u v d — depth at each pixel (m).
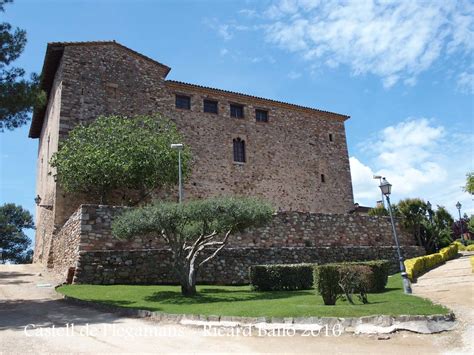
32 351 7.27
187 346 7.75
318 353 7.25
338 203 34.41
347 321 8.81
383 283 14.68
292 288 16.23
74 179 21.28
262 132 32.09
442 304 10.82
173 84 28.61
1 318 10.64
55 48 25.12
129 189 24.17
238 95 31.22
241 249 19.05
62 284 15.84
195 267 14.55
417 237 28.39
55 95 26.59
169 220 13.96
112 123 23.20
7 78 15.33
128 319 10.45
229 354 7.21
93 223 16.62
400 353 7.25
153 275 16.86
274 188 31.31
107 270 16.09
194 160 28.28
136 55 27.77
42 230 27.95
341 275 11.34
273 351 7.40
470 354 7.12
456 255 26.84
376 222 25.22
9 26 15.55
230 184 29.33
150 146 22.62
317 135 35.19
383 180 15.52
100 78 25.89
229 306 11.24
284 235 21.20
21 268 23.47
